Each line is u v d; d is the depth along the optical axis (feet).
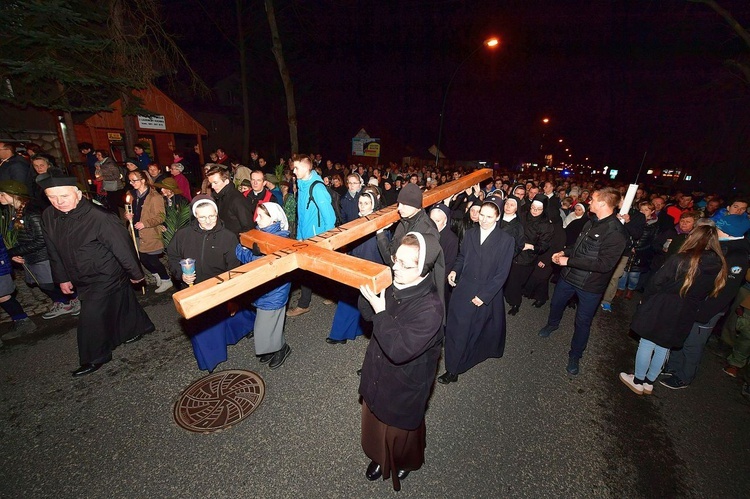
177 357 12.60
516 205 14.74
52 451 8.85
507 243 10.78
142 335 13.87
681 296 10.02
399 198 10.29
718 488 8.46
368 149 55.06
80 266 10.68
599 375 12.59
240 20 58.13
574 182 71.05
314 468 8.56
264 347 11.49
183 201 20.84
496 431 9.86
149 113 29.86
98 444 9.05
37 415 9.95
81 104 28.48
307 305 15.98
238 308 12.96
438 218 12.17
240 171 23.85
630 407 11.06
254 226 14.25
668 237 17.89
